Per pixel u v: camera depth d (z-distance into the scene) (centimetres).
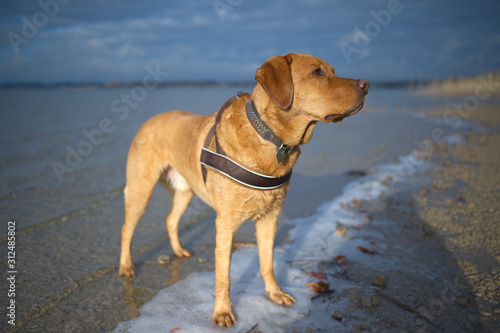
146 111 1958
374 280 319
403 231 429
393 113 2117
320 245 409
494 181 608
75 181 647
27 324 269
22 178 654
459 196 531
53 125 1350
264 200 274
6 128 1242
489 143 995
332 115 258
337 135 1277
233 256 396
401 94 5253
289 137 265
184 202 395
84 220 478
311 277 339
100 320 276
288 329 264
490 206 485
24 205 519
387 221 466
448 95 3416
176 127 354
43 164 763
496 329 251
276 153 264
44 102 2850
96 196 570
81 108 2195
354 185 636
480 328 253
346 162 826
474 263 342
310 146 1056
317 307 291
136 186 360
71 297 308
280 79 248
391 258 367
